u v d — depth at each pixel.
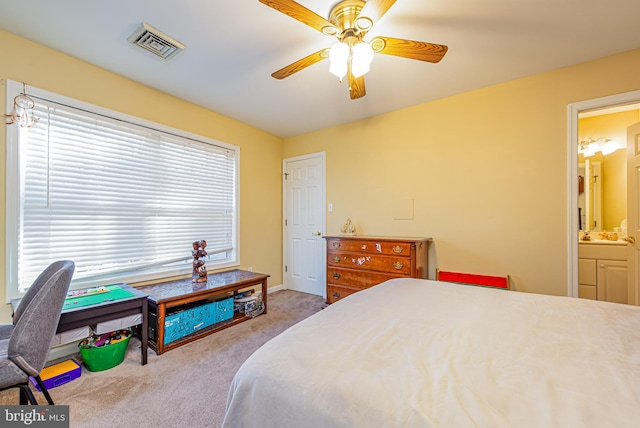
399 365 0.77
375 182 3.30
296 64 1.75
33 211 1.97
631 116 3.07
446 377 0.71
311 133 3.91
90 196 2.25
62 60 2.09
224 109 3.13
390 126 3.19
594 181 3.25
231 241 3.46
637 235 2.36
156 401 1.56
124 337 2.01
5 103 1.85
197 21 1.74
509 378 0.70
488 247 2.60
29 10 1.64
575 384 0.68
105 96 2.31
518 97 2.46
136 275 2.52
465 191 2.72
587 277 2.88
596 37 1.88
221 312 2.69
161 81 2.50
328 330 1.01
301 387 0.72
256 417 0.75
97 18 1.72
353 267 2.89
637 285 2.36
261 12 1.67
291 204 4.11
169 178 2.80
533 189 2.40
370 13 1.45
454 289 1.59
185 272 2.91
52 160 2.05
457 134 2.76
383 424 0.59
